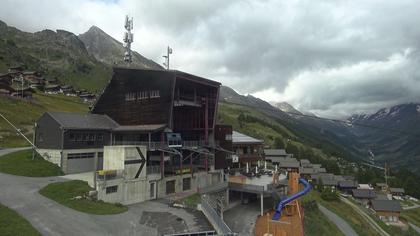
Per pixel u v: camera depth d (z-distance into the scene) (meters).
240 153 83.94
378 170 194.25
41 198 31.97
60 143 45.75
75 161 47.16
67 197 32.91
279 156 132.12
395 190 140.00
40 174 41.47
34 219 27.03
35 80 149.38
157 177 44.66
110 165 40.12
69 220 28.05
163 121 52.41
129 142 51.03
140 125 54.31
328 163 157.62
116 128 53.47
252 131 187.75
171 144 52.09
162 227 30.34
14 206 29.14
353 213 77.31
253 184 57.84
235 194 59.53
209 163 59.78
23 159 45.41
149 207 37.69
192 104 57.91
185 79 54.53
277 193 51.53
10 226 24.45
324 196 82.38
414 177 179.12
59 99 129.38
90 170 49.25
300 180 61.25
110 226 28.48
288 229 42.62
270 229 42.06
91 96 153.75
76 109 117.19
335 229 56.62
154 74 54.47
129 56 68.38
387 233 72.31
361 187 124.75
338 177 127.56
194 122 61.72
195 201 42.06
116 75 59.19
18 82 134.50
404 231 83.25
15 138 67.19
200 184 55.03
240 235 39.59
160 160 47.06
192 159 56.84
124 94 57.75
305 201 59.50
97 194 34.91
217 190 51.47
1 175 38.84
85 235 25.64
